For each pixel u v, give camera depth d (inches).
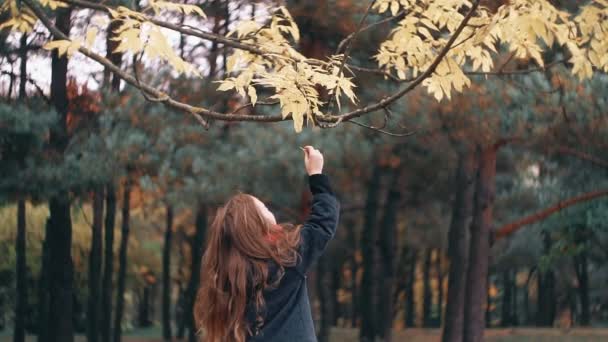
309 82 218.4
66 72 778.2
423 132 644.7
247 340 147.9
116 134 717.9
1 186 709.3
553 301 1673.2
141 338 1467.8
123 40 202.4
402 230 1397.6
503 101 599.2
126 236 1131.9
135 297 2005.4
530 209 1229.7
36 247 1222.3
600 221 826.2
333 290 1603.1
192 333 1135.0
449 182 976.3
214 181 686.5
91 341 999.0
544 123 621.0
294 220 717.3
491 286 2012.8
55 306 902.4
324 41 589.0
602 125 618.2
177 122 711.7
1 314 1245.1
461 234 876.0
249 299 148.2
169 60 203.2
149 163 725.3
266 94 703.1
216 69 693.3
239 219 151.1
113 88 766.5
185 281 1592.0
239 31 254.7
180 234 1583.4
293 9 558.3
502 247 1456.7
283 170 666.8
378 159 701.3
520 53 244.1
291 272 149.6
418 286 2042.3
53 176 710.5
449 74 239.1
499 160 1043.3
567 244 893.2
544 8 212.5
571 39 233.1
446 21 242.4
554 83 593.0
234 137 713.6
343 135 653.9
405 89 226.2
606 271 1611.7
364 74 606.5
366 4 553.9
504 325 1801.2
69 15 609.0
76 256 1243.8
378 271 1114.1
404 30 248.2
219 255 150.9
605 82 600.1
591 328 1374.3
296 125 211.5
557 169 926.4
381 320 1026.1
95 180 727.7
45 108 747.4
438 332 1320.1
